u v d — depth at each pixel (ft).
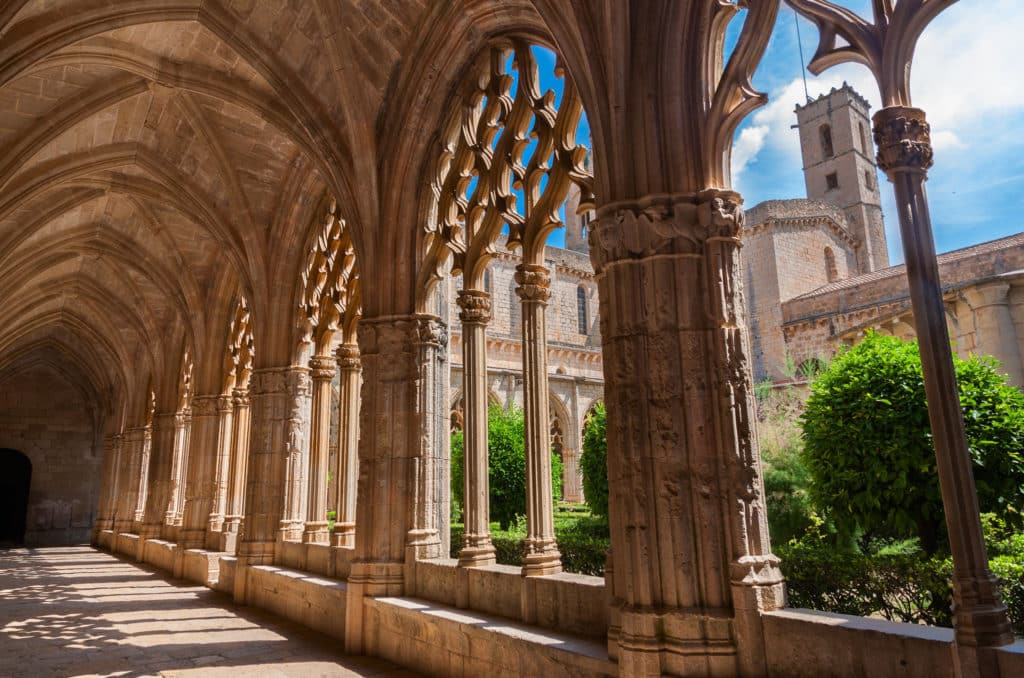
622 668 16.78
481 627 22.40
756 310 97.71
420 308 31.86
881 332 47.44
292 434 44.62
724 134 18.29
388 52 31.91
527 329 24.54
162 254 61.16
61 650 30.60
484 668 22.50
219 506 58.75
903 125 13.94
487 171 29.01
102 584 54.80
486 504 27.66
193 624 36.86
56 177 43.70
